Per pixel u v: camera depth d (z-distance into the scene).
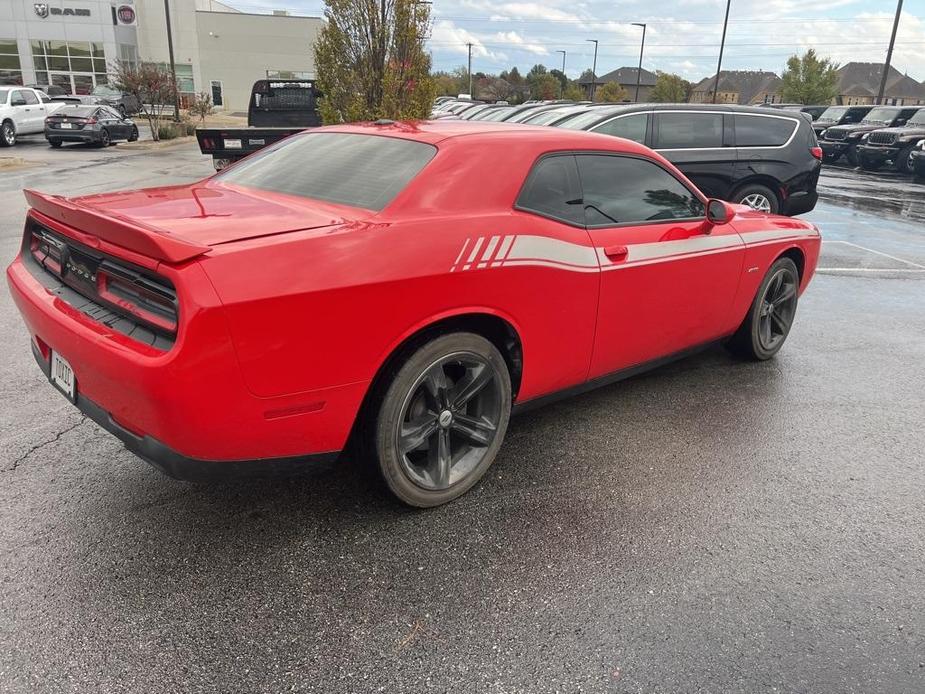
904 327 6.05
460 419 3.01
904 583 2.62
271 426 2.39
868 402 4.36
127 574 2.51
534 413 4.02
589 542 2.80
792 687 2.11
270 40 53.75
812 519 3.03
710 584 2.57
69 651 2.14
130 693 2.00
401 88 11.29
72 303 2.63
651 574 2.61
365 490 3.13
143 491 3.05
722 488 3.26
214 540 2.73
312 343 2.37
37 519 2.81
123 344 2.30
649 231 3.68
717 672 2.16
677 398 4.30
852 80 115.25
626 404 4.19
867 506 3.15
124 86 28.50
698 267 3.96
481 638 2.26
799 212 9.31
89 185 13.17
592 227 3.39
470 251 2.78
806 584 2.59
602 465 3.44
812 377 4.76
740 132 8.71
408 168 2.95
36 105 22.84
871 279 7.87
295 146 3.62
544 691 2.06
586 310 3.35
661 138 8.31
